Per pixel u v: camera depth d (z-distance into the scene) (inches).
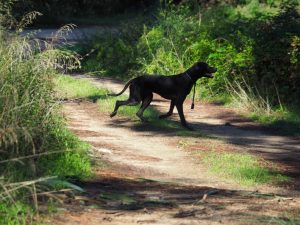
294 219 332.2
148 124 685.3
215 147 586.9
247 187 443.2
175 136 633.6
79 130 631.2
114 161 496.1
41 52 456.8
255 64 880.9
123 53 1096.2
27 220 297.9
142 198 370.6
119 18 2258.9
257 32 953.5
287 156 571.2
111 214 323.6
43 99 423.8
